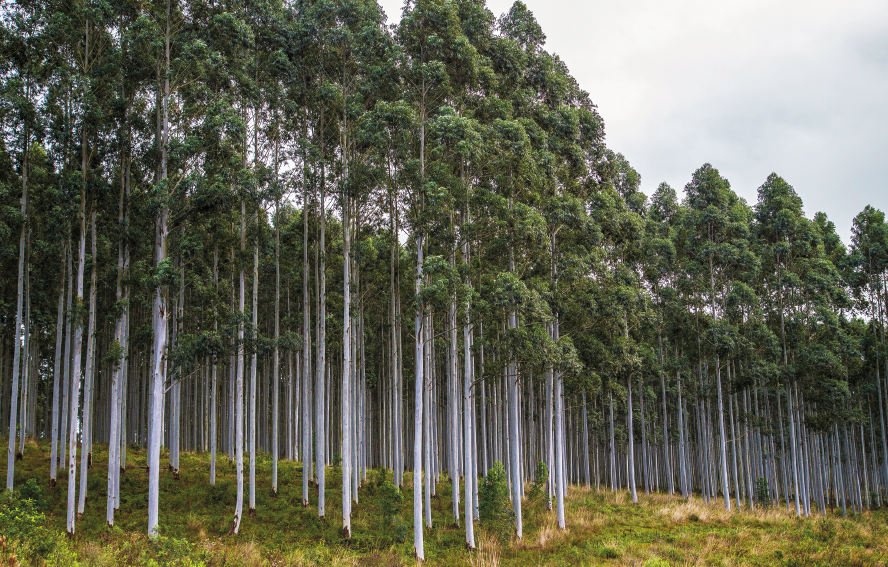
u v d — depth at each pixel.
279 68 25.83
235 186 23.27
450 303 21.92
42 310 33.28
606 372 33.19
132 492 25.16
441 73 23.22
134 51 22.67
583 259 28.22
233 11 26.17
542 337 23.45
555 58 34.41
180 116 23.88
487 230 24.27
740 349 37.53
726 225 38.91
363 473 30.39
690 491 46.97
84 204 21.81
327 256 27.77
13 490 20.77
